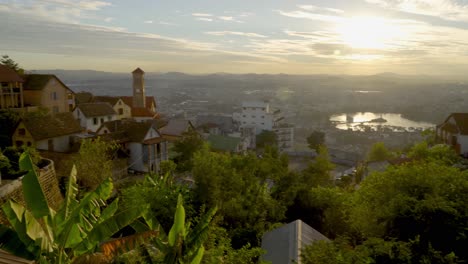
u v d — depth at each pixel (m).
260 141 95.25
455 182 14.60
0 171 19.94
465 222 12.99
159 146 43.72
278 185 35.19
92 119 55.00
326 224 26.98
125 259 11.20
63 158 32.16
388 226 14.89
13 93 45.22
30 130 34.91
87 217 11.16
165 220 20.47
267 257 17.69
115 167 37.41
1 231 9.80
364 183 17.81
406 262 11.20
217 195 25.08
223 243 14.52
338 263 11.62
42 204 10.64
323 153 50.31
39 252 9.93
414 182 14.98
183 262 10.65
